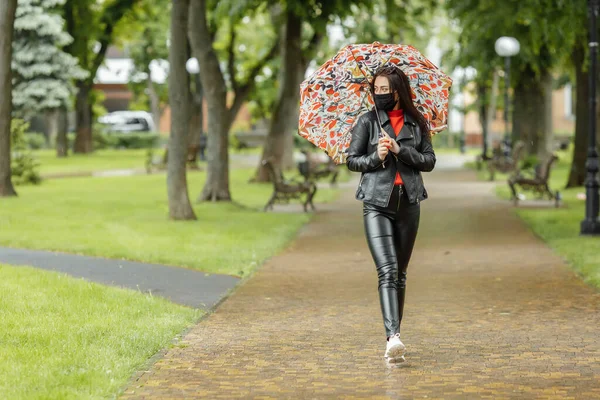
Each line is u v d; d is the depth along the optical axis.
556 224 18.66
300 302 10.51
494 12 21.95
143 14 55.62
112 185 31.94
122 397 6.53
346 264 13.87
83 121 56.12
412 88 7.70
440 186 31.12
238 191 29.17
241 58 48.00
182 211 20.20
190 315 9.55
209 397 6.55
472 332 8.74
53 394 6.35
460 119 72.88
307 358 7.71
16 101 47.34
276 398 6.52
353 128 7.57
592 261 13.15
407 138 7.44
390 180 7.39
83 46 51.41
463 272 12.78
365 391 6.68
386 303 7.32
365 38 41.50
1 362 7.24
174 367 7.41
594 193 16.66
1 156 25.33
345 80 7.67
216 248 15.41
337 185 32.38
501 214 21.28
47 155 54.31
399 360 7.43
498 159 35.16
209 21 30.53
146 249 15.01
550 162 23.89
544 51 32.78
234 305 10.32
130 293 10.53
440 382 6.91
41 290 10.37
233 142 63.38
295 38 32.59
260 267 13.59
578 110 27.73
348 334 8.70
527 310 9.85
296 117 34.75
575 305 10.09
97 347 7.86
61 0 47.16
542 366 7.37
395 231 7.57
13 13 24.12
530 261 13.78
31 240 15.96
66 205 23.41
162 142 65.62
